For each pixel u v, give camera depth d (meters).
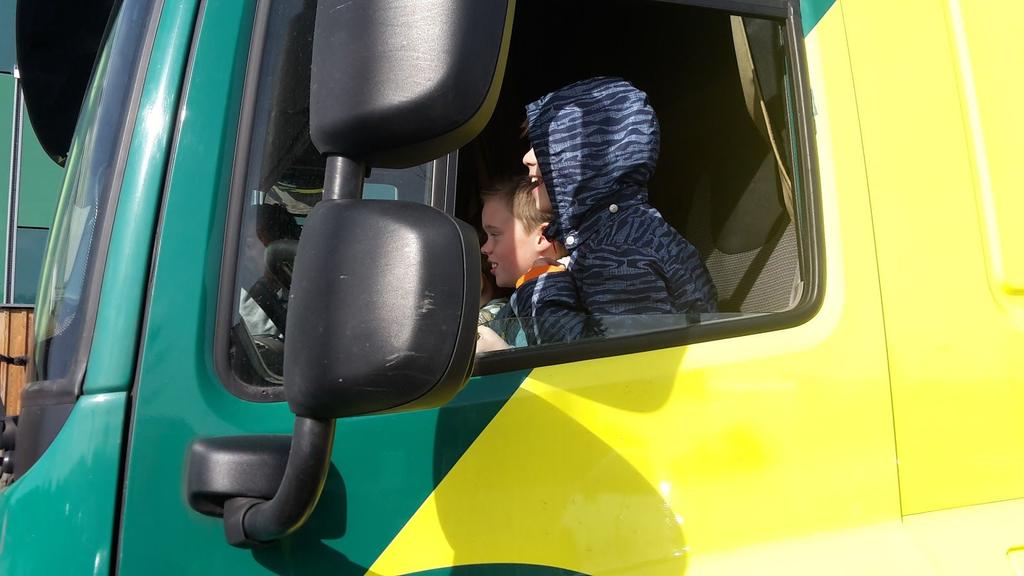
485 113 1.07
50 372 1.33
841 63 1.65
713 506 1.42
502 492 1.36
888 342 1.53
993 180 1.65
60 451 1.22
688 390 1.45
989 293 1.61
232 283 1.32
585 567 1.36
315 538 1.27
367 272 1.01
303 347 1.03
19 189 6.15
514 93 2.32
